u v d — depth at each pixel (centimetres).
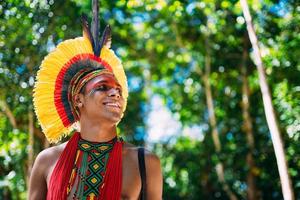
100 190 372
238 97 1642
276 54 1245
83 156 381
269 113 898
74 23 1241
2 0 1096
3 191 1371
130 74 1736
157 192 387
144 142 1716
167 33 1595
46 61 404
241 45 1533
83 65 398
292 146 1269
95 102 378
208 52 1528
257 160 1495
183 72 1730
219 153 1524
